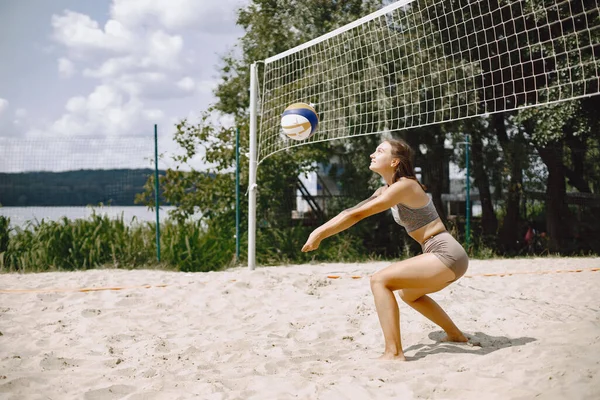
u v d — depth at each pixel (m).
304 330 4.57
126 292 6.12
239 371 3.36
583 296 5.86
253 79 8.14
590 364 3.10
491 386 2.88
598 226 13.10
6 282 7.31
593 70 11.24
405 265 3.51
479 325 4.54
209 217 10.82
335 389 2.92
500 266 9.26
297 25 13.08
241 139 11.11
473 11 11.47
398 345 3.51
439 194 13.51
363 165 12.45
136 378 3.27
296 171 11.54
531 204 13.85
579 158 13.60
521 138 13.35
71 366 3.59
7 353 3.90
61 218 9.58
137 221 9.97
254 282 6.52
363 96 11.31
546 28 11.32
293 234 11.00
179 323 4.93
